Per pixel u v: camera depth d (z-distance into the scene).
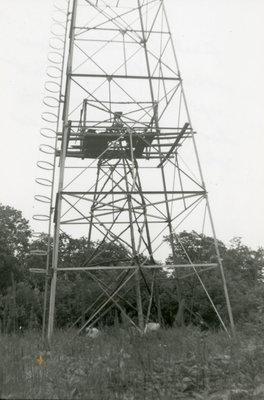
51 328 15.09
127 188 19.38
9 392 6.98
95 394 6.93
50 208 18.61
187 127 18.64
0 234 51.62
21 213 56.59
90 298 29.53
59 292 37.00
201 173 18.08
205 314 35.53
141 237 18.28
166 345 9.47
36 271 18.34
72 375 7.76
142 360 7.87
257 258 62.66
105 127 18.45
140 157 21.27
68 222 16.86
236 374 8.70
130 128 18.25
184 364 8.69
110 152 20.84
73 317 33.03
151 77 18.67
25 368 8.18
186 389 8.03
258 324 16.27
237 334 13.88
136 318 21.03
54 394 7.09
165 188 20.84
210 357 9.50
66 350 9.84
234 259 60.75
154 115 19.67
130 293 28.41
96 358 8.48
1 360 7.99
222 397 7.96
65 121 17.73
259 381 8.64
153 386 7.58
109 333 10.21
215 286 36.31
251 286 53.50
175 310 30.75
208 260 43.94
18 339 9.15
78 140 19.83
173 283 33.59
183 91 18.83
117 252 33.12
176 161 20.36
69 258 50.22
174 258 20.28
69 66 18.11
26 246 54.09
